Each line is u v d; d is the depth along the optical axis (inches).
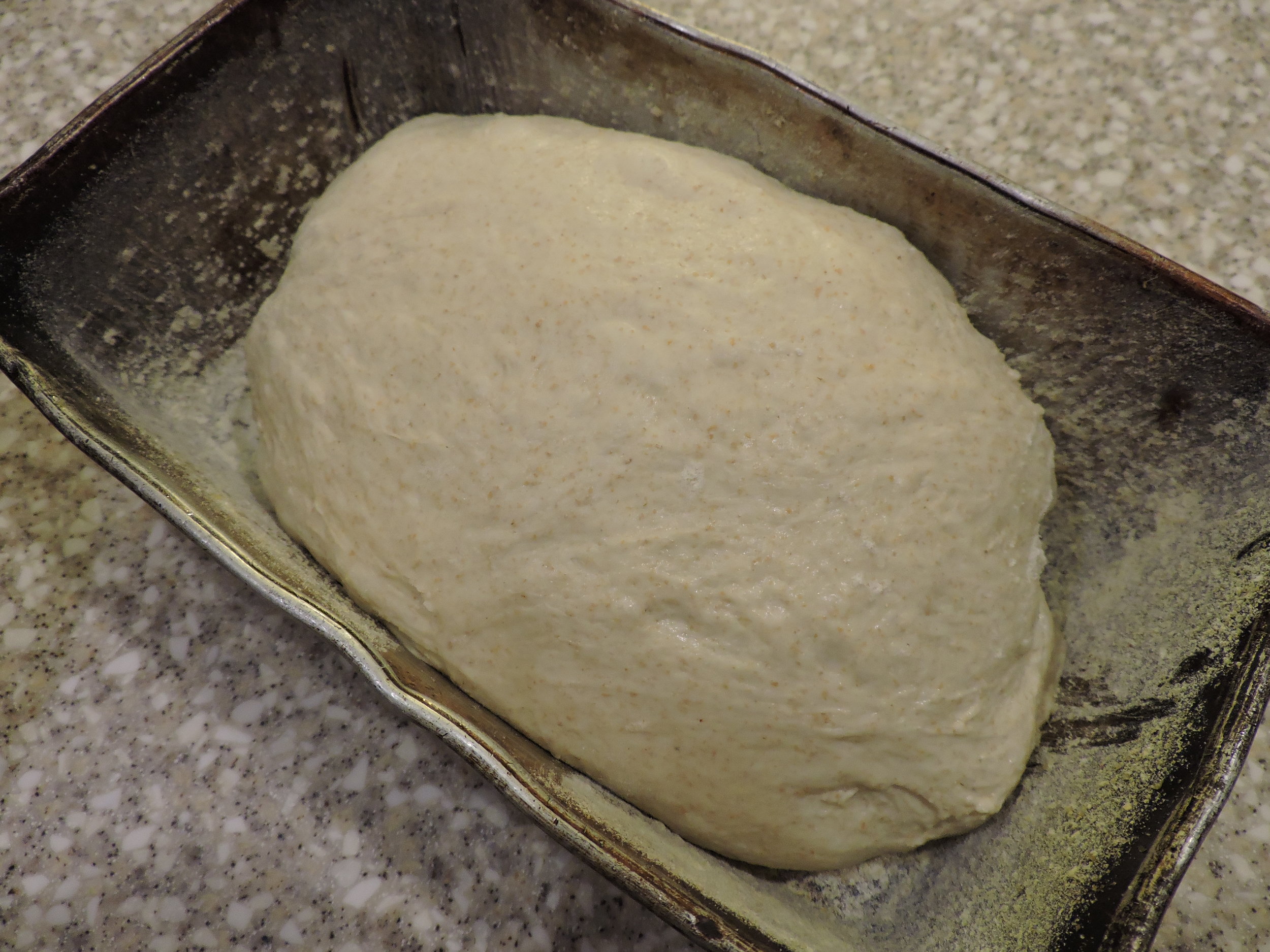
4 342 7.6
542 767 7.3
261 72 8.2
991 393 7.9
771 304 7.7
